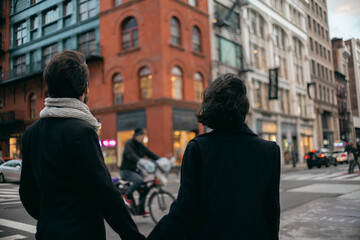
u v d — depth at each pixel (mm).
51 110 1466
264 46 28250
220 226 1375
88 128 1441
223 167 1433
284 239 3834
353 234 3824
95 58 13773
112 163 17062
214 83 1558
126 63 17812
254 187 1441
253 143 1512
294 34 33188
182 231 1372
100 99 16469
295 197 7102
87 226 1395
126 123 17578
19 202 2863
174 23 18469
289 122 30578
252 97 25109
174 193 8688
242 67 23250
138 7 17766
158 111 16938
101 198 1380
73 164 1402
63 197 1391
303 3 36156
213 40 21281
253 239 1392
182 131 18109
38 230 1383
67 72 1494
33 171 1488
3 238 2750
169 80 17359
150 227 4746
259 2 27688
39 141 1466
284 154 28844
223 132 1505
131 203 4961
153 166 4891
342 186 8438
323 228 4195
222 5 22969
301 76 34406
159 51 17078
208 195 1412
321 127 36344
